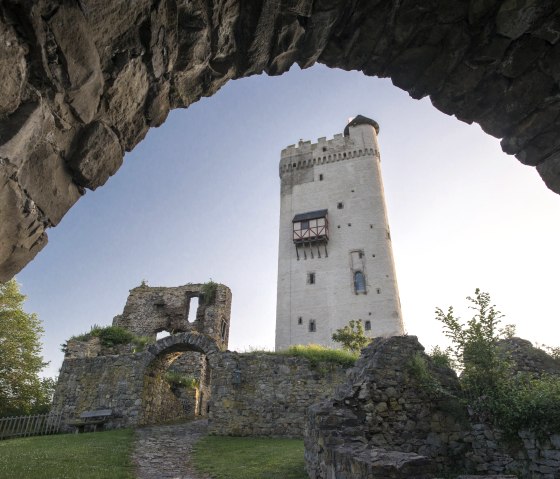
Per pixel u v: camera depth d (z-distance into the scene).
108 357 17.22
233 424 13.88
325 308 37.34
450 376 9.33
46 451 10.37
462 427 8.62
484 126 4.59
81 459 9.47
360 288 37.69
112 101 2.91
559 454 7.35
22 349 22.06
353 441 6.79
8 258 2.61
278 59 4.04
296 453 10.08
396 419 8.46
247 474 8.31
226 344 30.08
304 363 14.70
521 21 3.59
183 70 3.38
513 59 3.90
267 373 14.62
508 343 10.77
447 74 4.26
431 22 3.86
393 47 4.15
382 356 9.09
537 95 4.04
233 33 3.57
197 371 24.53
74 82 2.50
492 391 8.49
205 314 29.14
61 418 16.30
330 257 39.78
